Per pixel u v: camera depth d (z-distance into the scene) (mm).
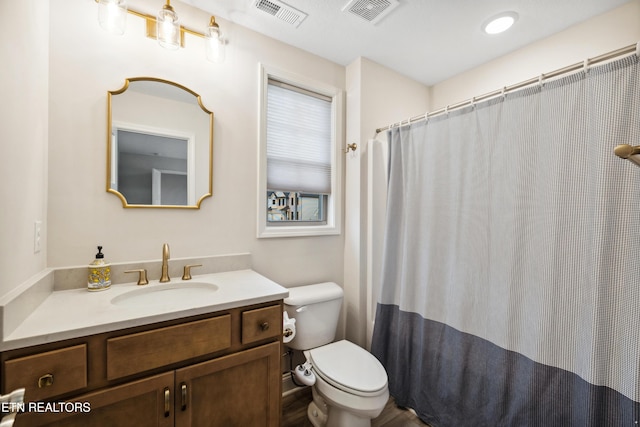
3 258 771
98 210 1268
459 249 1488
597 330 1023
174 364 984
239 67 1666
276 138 1854
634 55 960
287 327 1474
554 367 1146
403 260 1751
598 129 1035
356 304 2037
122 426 885
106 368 860
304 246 1940
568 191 1118
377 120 2111
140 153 1366
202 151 1533
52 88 1167
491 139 1368
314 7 1528
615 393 990
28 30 951
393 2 1483
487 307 1370
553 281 1152
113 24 1104
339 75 2117
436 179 1604
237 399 1119
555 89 1161
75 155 1216
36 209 1035
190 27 1508
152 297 1277
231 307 1097
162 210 1425
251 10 1552
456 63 2105
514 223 1276
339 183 2104
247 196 1694
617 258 995
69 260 1206
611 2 1460
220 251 1602
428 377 1605
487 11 1548
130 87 1340
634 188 965
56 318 880
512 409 1259
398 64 2123
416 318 1698
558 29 1691
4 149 777
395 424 1600
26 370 750
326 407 1490
